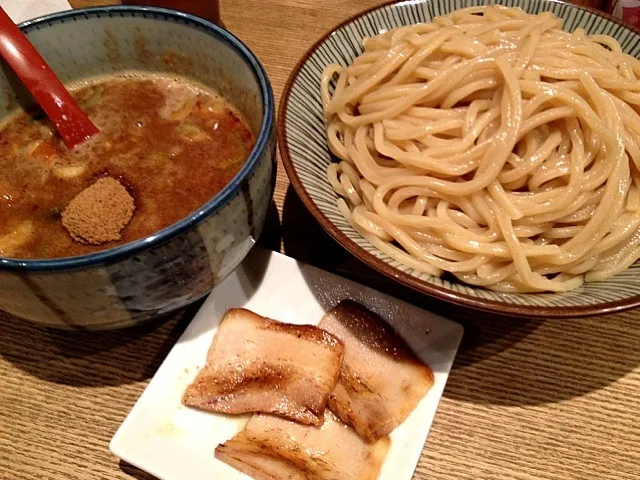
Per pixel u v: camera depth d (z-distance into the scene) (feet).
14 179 0.83
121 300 0.66
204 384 0.77
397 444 0.74
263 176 0.72
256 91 0.82
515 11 1.07
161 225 0.76
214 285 0.77
